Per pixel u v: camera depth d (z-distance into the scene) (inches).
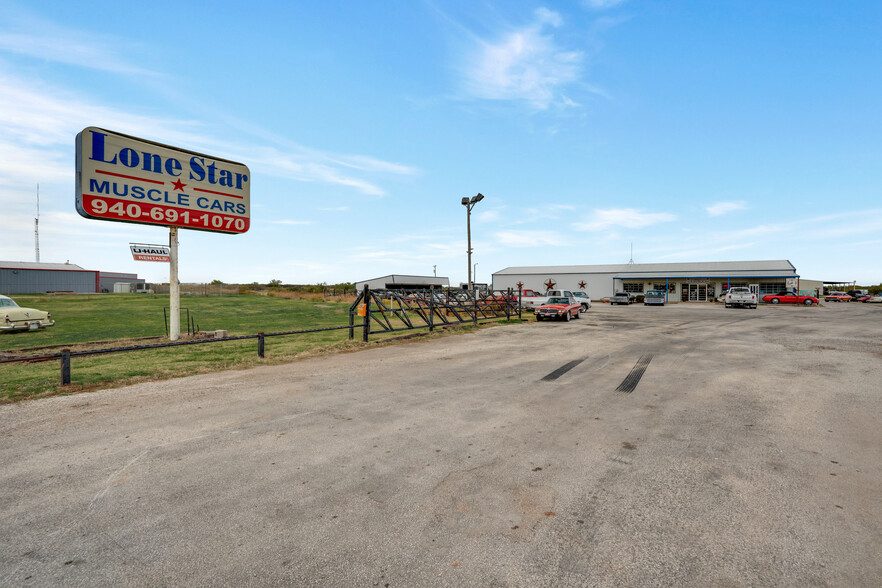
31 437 183.2
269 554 104.0
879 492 135.0
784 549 105.6
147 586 93.3
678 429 194.5
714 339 514.9
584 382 290.5
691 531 113.5
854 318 839.1
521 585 93.2
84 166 402.6
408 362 366.6
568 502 128.6
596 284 2140.7
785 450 169.8
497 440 180.5
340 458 161.5
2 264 1710.1
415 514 121.6
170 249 474.0
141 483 140.9
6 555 103.7
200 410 223.6
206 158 487.2
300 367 343.6
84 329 609.0
